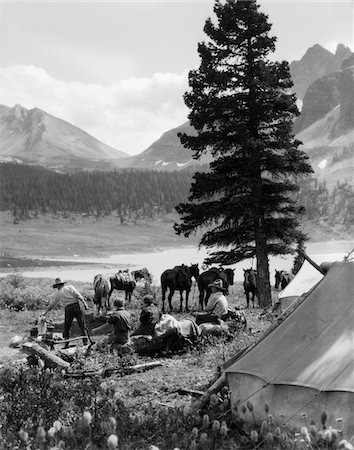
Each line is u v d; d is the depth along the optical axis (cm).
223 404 741
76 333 1814
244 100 2428
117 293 3072
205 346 1287
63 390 810
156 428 679
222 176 2384
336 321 730
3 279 3503
